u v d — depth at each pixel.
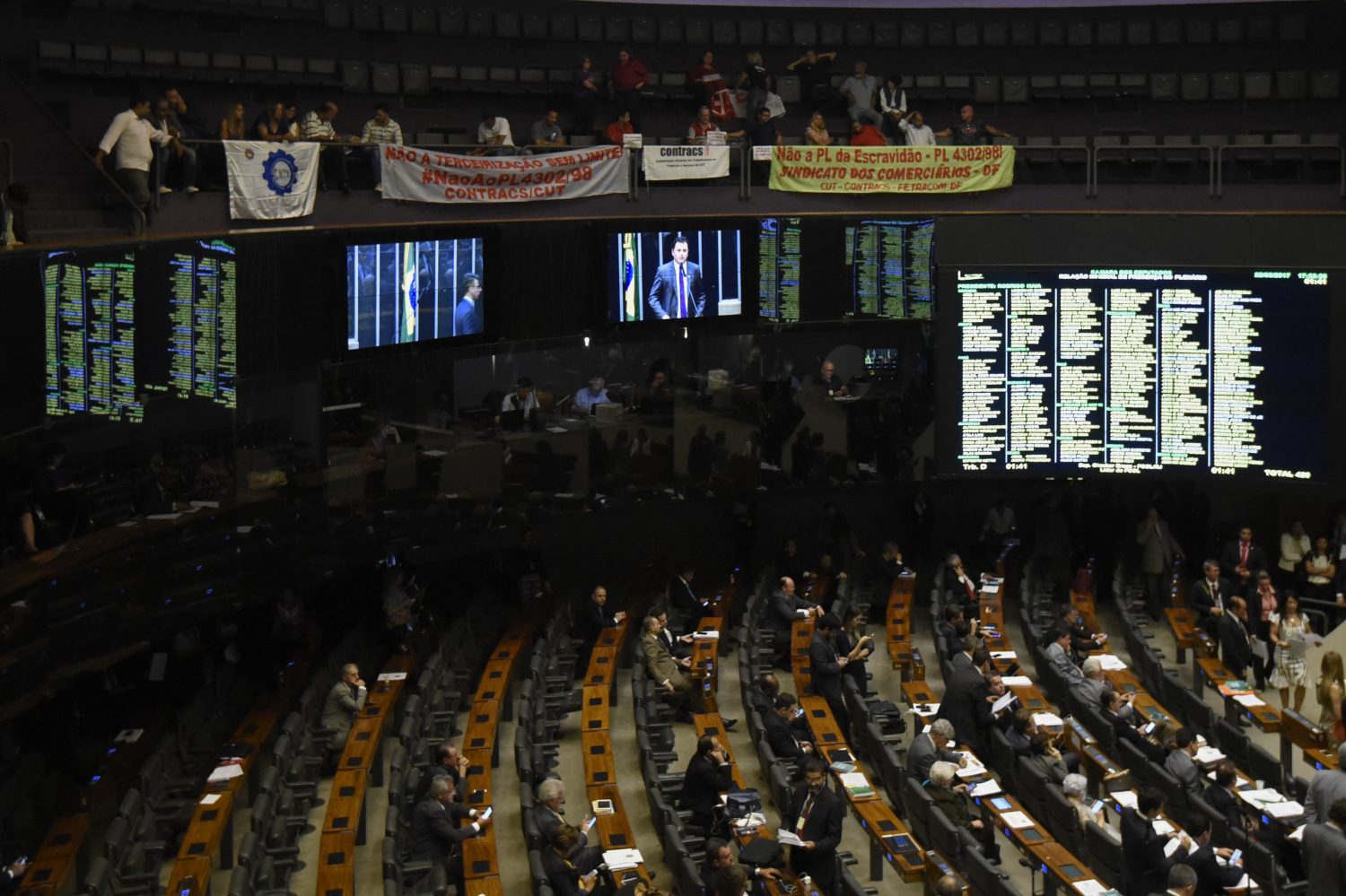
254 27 26.31
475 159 22.25
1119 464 24.78
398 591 22.03
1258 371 24.33
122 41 24.89
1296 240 24.11
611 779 17.34
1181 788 17.36
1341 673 20.05
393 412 21.62
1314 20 29.34
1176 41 29.52
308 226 20.11
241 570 18.77
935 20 29.92
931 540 28.80
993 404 24.78
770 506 27.91
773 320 25.31
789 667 23.83
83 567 15.53
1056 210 25.06
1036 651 22.64
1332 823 14.41
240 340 18.81
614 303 24.03
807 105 28.53
